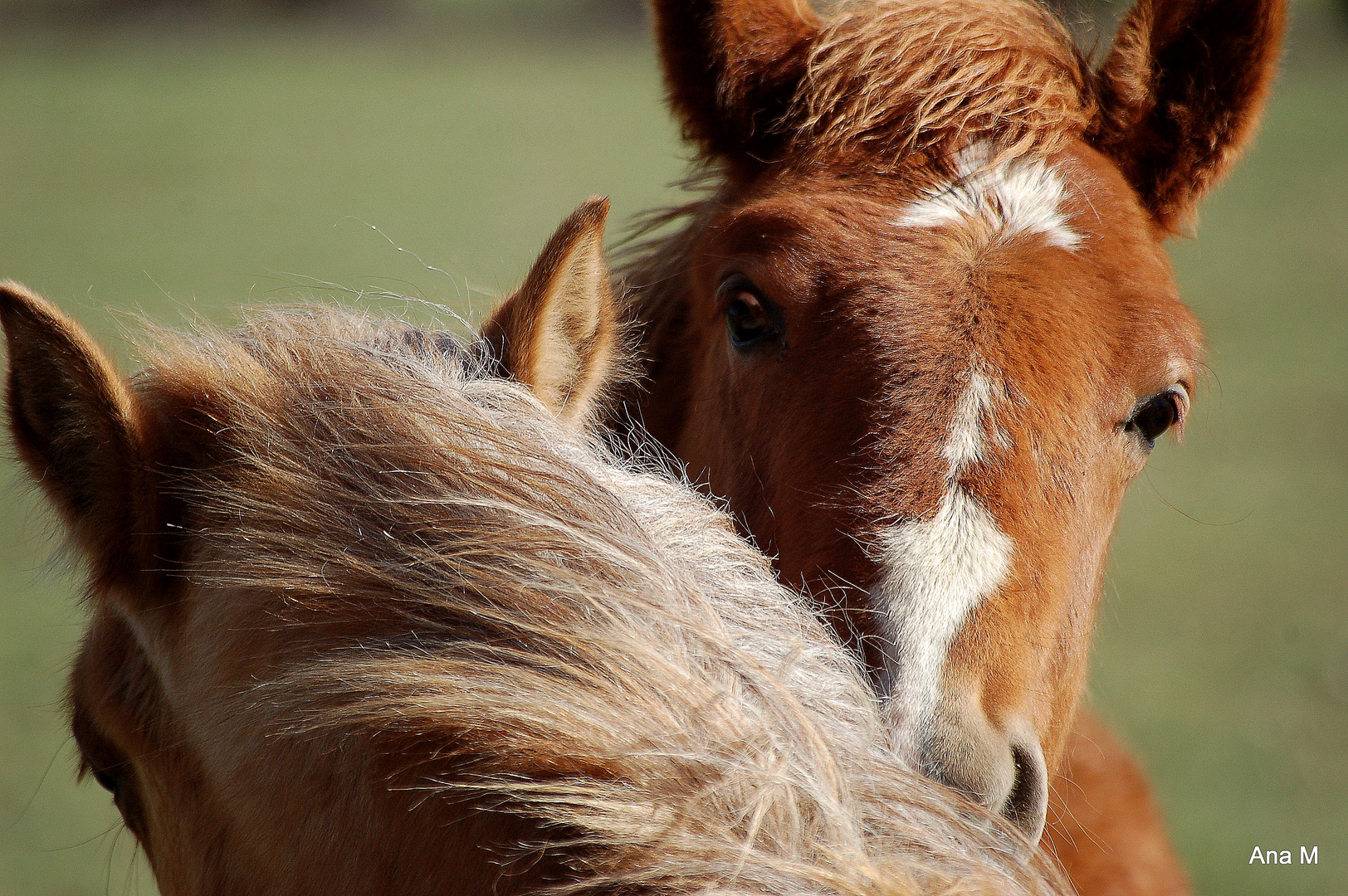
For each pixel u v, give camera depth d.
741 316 4.46
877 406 3.86
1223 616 13.91
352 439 2.77
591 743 2.26
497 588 2.47
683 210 5.70
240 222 33.88
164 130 50.38
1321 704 11.92
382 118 53.53
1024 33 4.79
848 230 4.24
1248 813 10.16
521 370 3.38
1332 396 21.03
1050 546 3.74
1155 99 4.74
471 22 80.81
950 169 4.39
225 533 2.82
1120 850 5.63
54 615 13.76
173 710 3.01
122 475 2.95
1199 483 17.86
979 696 3.49
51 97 57.50
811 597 3.72
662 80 5.24
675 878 2.09
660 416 5.49
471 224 32.66
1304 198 37.97
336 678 2.47
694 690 2.32
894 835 2.26
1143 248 4.35
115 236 31.92
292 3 80.50
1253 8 4.55
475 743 2.33
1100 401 4.00
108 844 9.84
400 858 2.40
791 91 4.95
